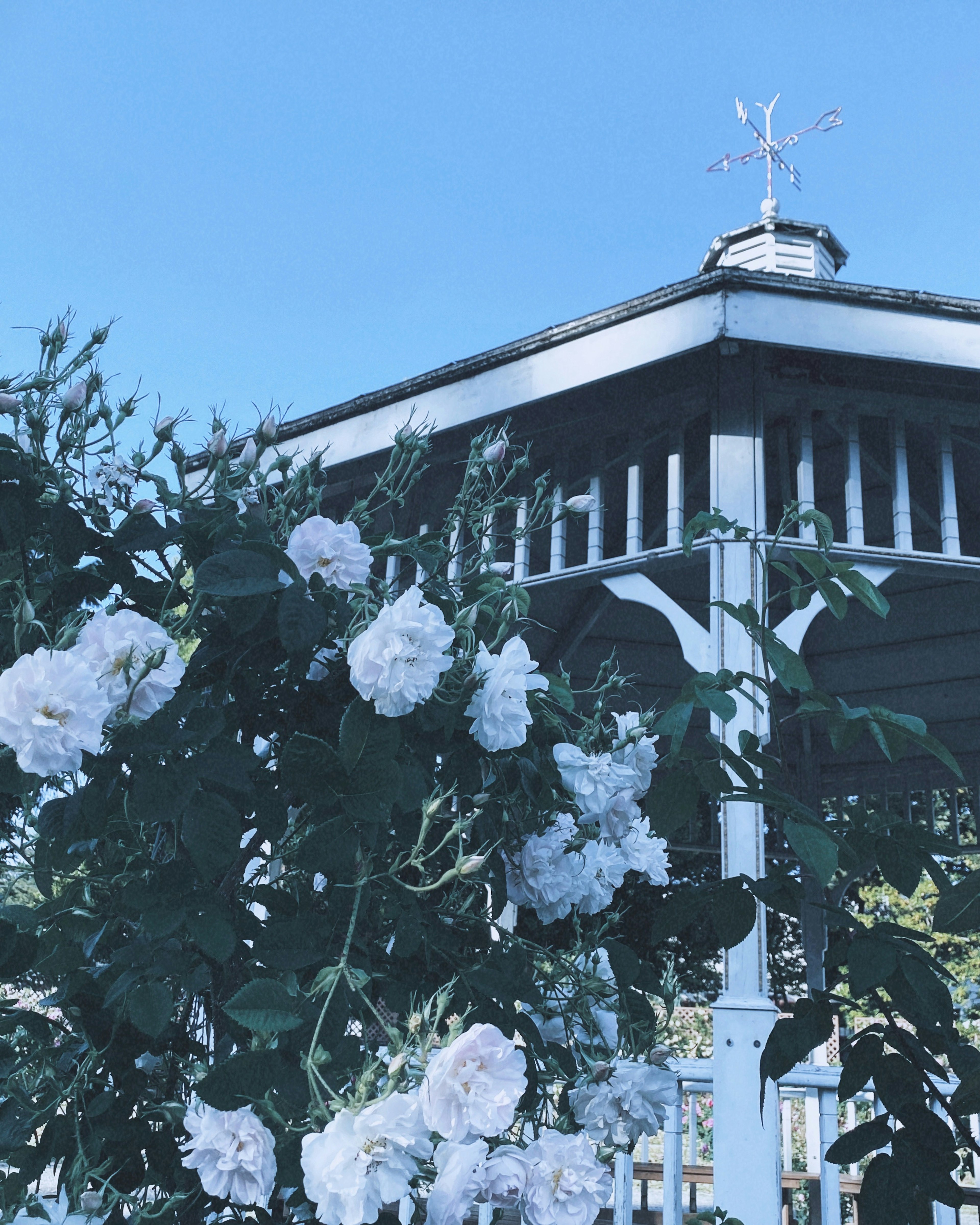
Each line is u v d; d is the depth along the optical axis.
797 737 8.02
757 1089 3.56
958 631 6.78
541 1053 1.52
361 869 1.36
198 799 1.32
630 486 4.70
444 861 1.66
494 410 4.70
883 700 7.52
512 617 1.69
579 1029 1.73
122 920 1.55
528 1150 1.26
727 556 4.25
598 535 4.67
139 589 1.58
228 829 1.32
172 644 1.31
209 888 1.39
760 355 4.50
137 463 1.64
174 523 1.53
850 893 14.04
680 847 8.34
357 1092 1.05
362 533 1.87
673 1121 3.50
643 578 4.44
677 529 4.50
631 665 7.12
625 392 4.77
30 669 1.15
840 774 8.20
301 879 1.66
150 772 1.30
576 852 1.67
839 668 7.36
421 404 4.90
